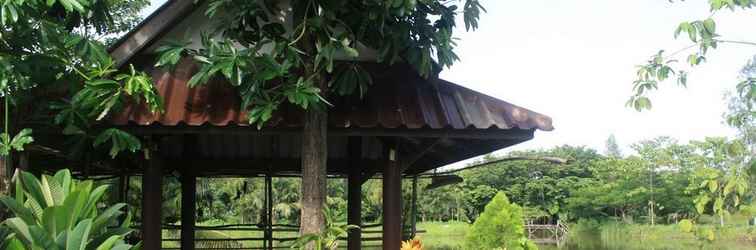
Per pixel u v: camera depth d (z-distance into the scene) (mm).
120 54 5652
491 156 40688
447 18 4918
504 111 5559
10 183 4828
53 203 3979
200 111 5262
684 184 29625
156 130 5172
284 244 14523
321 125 4957
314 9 4688
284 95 4648
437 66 5594
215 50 4539
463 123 5410
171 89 5523
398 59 5465
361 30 4699
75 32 5656
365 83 5094
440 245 25891
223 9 4941
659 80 3871
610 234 33844
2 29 4625
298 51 4598
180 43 4828
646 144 34469
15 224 3762
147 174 5918
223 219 23781
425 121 5363
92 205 4043
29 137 4504
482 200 40938
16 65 4512
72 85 4855
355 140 7992
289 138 8016
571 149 44719
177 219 12602
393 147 6363
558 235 34312
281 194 26234
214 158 8266
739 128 3609
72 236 3615
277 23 4793
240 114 5250
